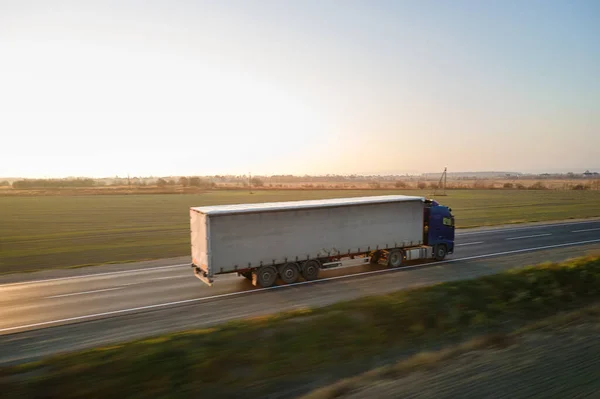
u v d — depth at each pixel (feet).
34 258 94.89
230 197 288.51
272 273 66.28
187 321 49.01
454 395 23.91
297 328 36.45
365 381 26.63
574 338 33.73
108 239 124.36
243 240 63.36
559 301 47.50
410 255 80.48
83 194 346.74
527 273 56.34
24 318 50.78
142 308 54.70
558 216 169.89
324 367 30.25
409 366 28.86
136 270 80.48
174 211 210.18
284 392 26.48
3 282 71.00
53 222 167.12
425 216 83.61
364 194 303.48
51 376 27.45
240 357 30.96
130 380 27.20
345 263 82.12
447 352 31.55
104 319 50.16
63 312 53.21
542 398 23.22
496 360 29.40
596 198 276.00
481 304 45.01
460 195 306.55
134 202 264.52
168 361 29.84
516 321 41.19
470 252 92.99
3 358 38.32
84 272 79.00
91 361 29.73
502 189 398.83
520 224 143.23
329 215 70.79
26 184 499.10
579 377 25.99
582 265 60.70
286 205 69.26
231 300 58.18
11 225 157.58
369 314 40.14
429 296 45.96
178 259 92.17
